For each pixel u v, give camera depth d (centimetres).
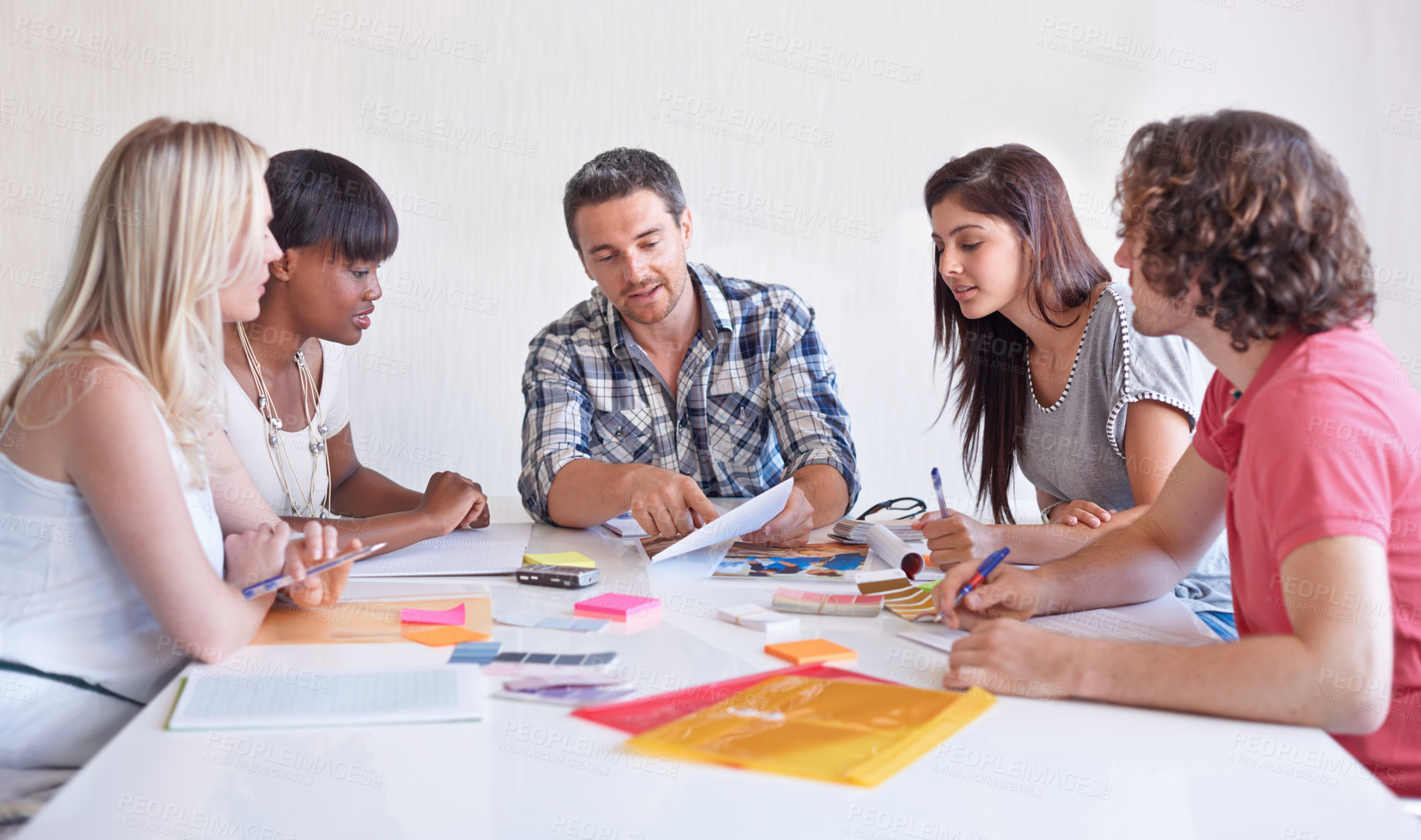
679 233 173
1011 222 145
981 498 167
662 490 136
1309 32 276
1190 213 81
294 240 146
